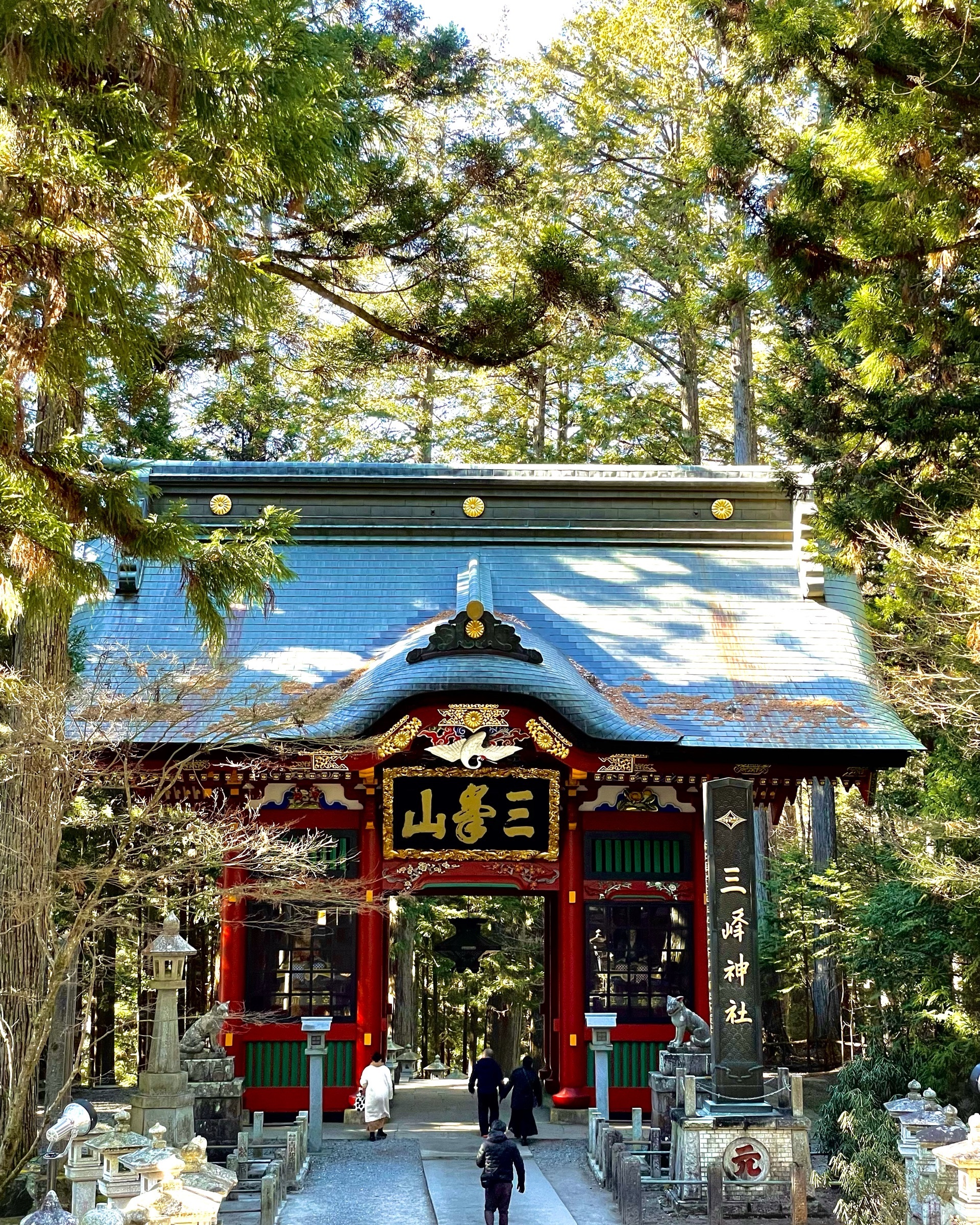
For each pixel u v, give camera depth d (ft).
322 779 70.90
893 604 71.87
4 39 31.24
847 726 71.31
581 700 67.92
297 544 82.02
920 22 46.70
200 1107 60.23
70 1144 39.58
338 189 49.90
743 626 78.07
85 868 46.24
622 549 83.10
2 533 35.45
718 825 57.77
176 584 79.00
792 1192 50.26
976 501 64.18
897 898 72.18
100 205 32.81
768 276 56.49
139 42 33.60
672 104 113.70
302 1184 55.31
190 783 69.92
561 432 136.87
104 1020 101.60
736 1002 56.08
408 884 71.26
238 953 69.41
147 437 112.68
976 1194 37.81
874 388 63.72
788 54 49.19
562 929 71.51
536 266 62.75
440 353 63.46
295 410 129.80
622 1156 51.34
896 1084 65.62
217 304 42.19
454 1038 157.89
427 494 83.71
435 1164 59.41
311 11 69.67
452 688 66.13
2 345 34.88
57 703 49.60
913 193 47.55
